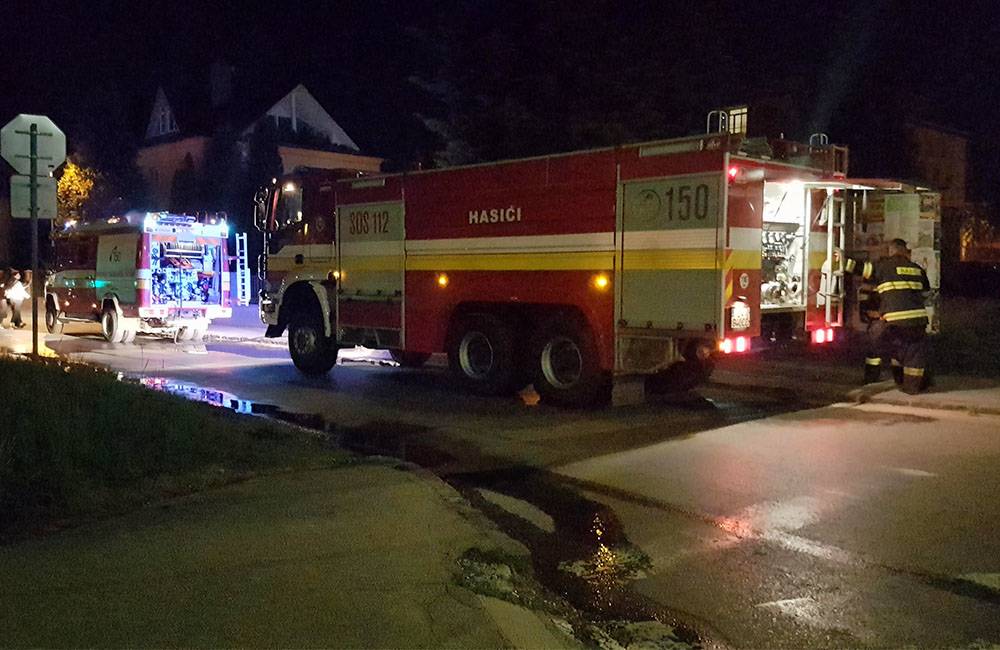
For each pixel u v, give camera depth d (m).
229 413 9.78
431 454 8.71
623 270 10.28
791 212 11.06
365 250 13.16
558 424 10.12
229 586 4.79
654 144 9.94
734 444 8.98
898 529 6.32
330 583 4.86
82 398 8.61
